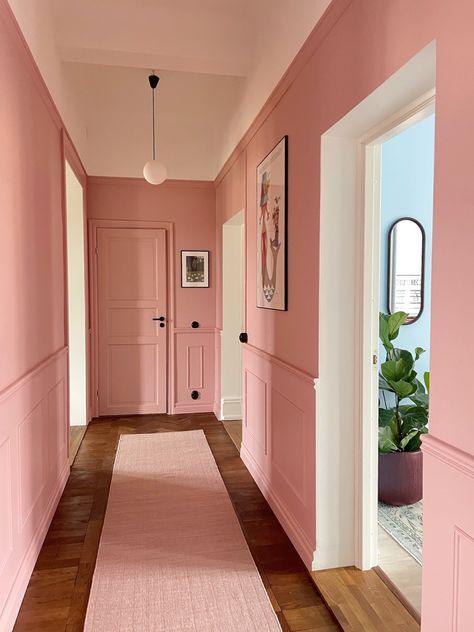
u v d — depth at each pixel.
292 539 2.31
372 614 1.77
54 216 2.78
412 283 3.29
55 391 2.75
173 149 4.74
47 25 2.53
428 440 1.23
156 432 4.19
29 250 2.14
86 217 4.53
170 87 3.79
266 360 2.82
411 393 2.70
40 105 2.38
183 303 4.85
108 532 2.43
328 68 1.85
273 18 2.55
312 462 2.07
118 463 3.42
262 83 2.80
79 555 2.22
